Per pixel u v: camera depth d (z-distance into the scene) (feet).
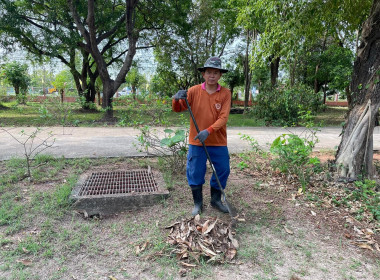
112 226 9.62
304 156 13.71
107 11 47.65
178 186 12.80
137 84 95.86
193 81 65.46
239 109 64.28
